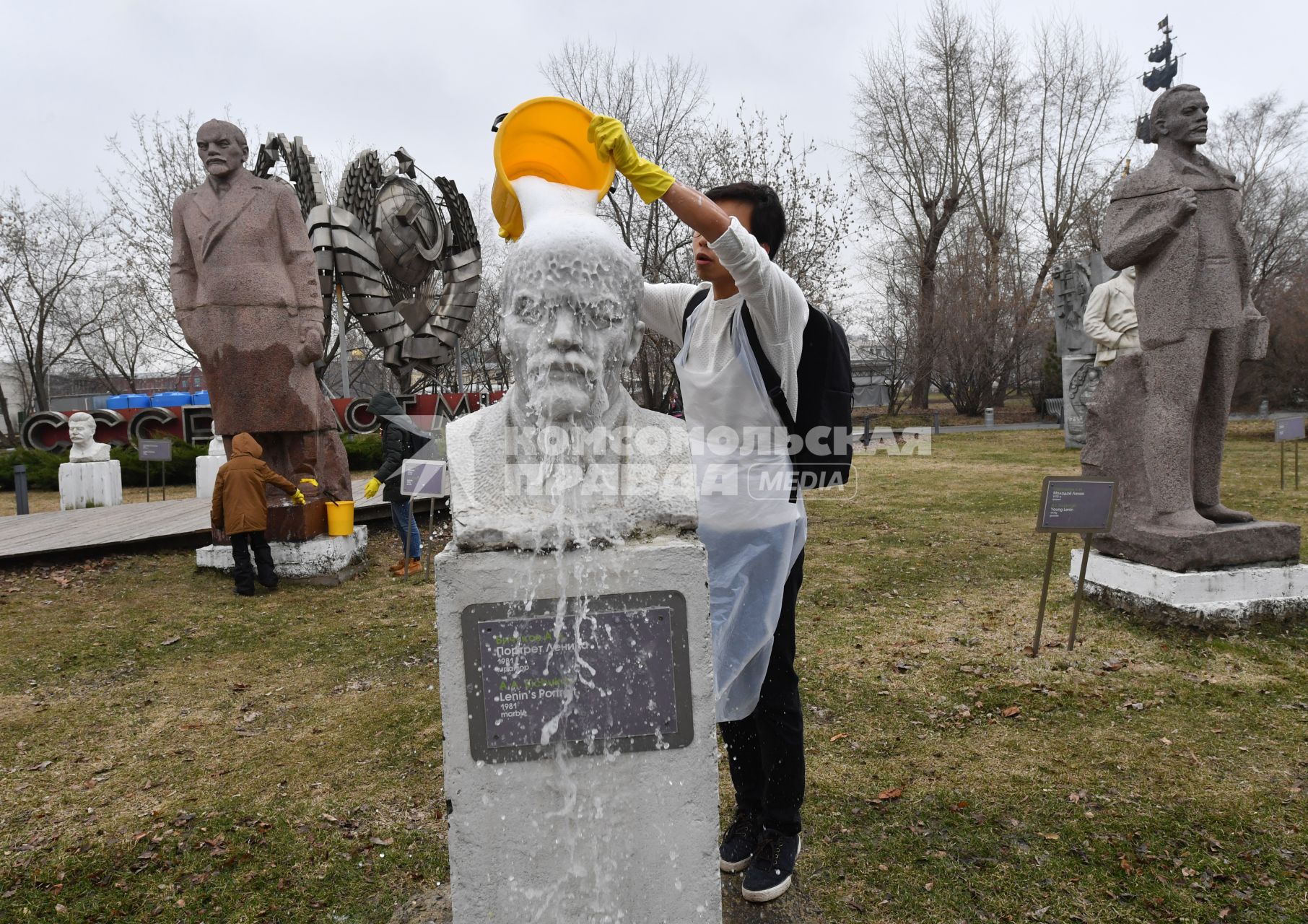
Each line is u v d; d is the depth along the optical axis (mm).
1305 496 9430
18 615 5703
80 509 10641
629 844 1664
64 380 40906
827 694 3971
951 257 30453
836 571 6629
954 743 3414
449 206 15008
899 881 2496
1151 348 4965
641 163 1744
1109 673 4152
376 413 6859
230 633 5285
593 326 1573
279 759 3469
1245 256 4914
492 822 1631
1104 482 4406
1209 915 2316
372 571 6969
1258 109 29516
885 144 29047
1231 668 4184
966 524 8562
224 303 6320
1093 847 2646
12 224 26281
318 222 12875
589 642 1616
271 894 2535
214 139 6277
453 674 1596
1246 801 2898
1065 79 28422
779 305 1995
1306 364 19391
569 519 1591
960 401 29875
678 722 1652
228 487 6117
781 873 2301
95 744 3686
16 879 2664
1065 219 28766
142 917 2451
